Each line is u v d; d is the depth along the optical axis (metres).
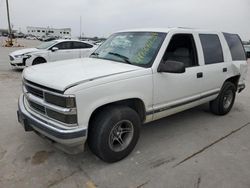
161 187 3.00
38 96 3.23
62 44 11.48
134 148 3.91
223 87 5.32
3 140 4.06
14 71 11.48
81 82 2.93
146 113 3.70
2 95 6.93
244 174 3.33
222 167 3.48
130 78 3.34
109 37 4.84
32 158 3.53
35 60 10.90
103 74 3.19
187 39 4.32
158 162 3.55
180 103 4.19
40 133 3.29
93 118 3.26
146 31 4.22
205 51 4.66
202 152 3.89
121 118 3.33
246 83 10.34
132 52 3.97
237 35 5.87
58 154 3.66
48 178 3.10
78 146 3.09
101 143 3.23
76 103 2.86
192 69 4.32
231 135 4.58
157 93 3.73
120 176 3.19
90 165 3.41
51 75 3.20
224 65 5.11
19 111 3.56
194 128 4.85
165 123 5.08
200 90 4.59
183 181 3.13
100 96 3.04
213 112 5.62
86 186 2.98
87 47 12.25
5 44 34.62
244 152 3.94
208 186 3.05
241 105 6.68
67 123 2.90
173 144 4.12
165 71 3.63
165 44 3.84
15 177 3.09
